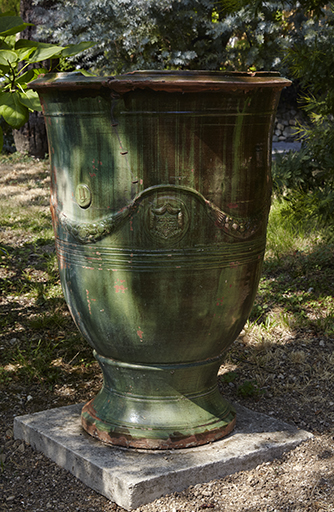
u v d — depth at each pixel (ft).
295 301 16.19
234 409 10.28
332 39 18.97
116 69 34.91
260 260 9.16
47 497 8.46
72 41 32.42
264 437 9.61
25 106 8.21
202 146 7.93
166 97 7.61
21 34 36.60
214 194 8.14
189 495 8.30
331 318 15.15
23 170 35.81
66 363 13.26
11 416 10.98
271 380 12.58
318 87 19.24
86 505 8.22
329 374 12.66
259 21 31.32
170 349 8.73
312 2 18.53
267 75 8.39
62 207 8.84
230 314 8.86
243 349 13.98
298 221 21.61
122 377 9.30
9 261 19.92
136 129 7.83
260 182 8.72
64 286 9.29
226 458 8.77
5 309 16.22
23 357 13.30
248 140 8.30
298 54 19.08
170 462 8.58
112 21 31.58
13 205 27.27
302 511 8.10
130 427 9.09
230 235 8.36
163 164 7.91
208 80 7.54
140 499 8.05
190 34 33.73
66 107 8.20
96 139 8.07
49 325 15.26
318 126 21.26
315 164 23.68
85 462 8.66
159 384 9.14
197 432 9.14
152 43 33.27
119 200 8.11
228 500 8.27
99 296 8.57
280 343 14.20
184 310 8.41
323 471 9.04
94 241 8.34
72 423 9.98
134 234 8.12
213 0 31.42
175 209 8.01
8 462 9.43
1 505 8.32
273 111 8.69
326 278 17.81
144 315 8.41
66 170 8.59
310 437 9.84
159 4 30.66
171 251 8.13
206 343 8.89
